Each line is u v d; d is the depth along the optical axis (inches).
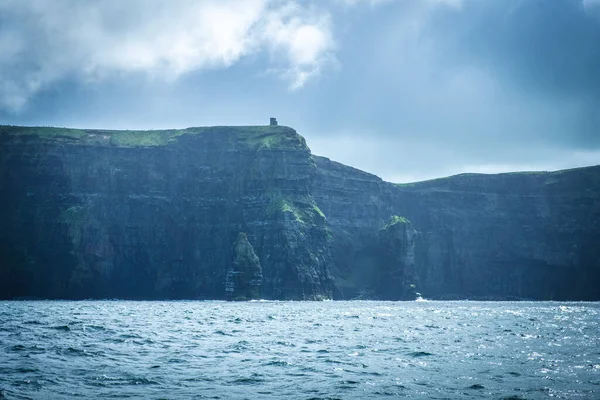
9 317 6304.1
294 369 2901.1
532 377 2719.0
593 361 3157.0
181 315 6988.2
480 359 3225.9
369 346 3769.7
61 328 4739.2
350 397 2353.6
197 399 2303.2
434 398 2338.8
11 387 2409.0
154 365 2962.6
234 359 3181.6
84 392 2374.5
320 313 7751.0
